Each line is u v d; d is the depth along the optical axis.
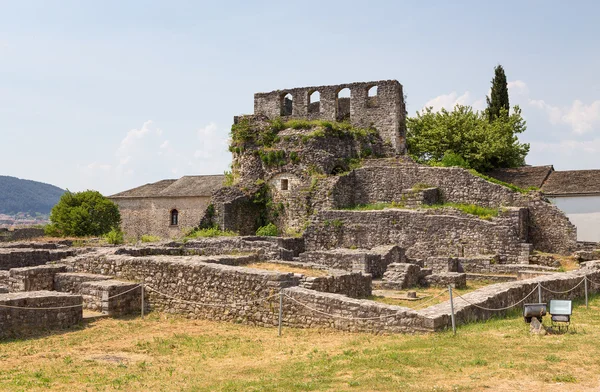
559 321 15.18
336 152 44.41
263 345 15.12
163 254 28.17
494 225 33.22
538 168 45.69
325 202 41.00
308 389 10.82
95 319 18.38
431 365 12.04
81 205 48.62
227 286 18.55
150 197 54.22
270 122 46.22
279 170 43.94
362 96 47.38
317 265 24.12
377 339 15.01
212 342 15.65
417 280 27.08
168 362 13.61
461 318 16.17
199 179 56.12
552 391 10.23
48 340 15.62
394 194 40.56
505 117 54.88
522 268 30.31
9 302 15.86
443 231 34.53
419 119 54.47
